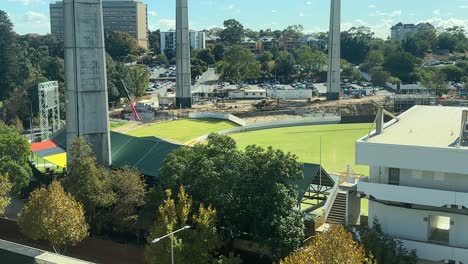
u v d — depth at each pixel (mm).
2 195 60031
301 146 120000
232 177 49125
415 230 44688
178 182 51031
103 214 56719
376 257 41219
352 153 109500
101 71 75375
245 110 184750
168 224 43531
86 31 73500
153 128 144750
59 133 101250
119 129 141375
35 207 49750
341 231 35594
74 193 55969
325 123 159125
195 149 53750
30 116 157250
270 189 47594
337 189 58344
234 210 48469
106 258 53781
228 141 52875
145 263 51062
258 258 51312
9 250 34500
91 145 74812
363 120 160250
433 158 42188
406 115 57406
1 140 70062
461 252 42000
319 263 32188
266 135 138625
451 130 49125
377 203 46188
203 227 44625
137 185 56188
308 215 54344
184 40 185500
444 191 42219
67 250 55656
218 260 44844
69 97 74375
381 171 45656
